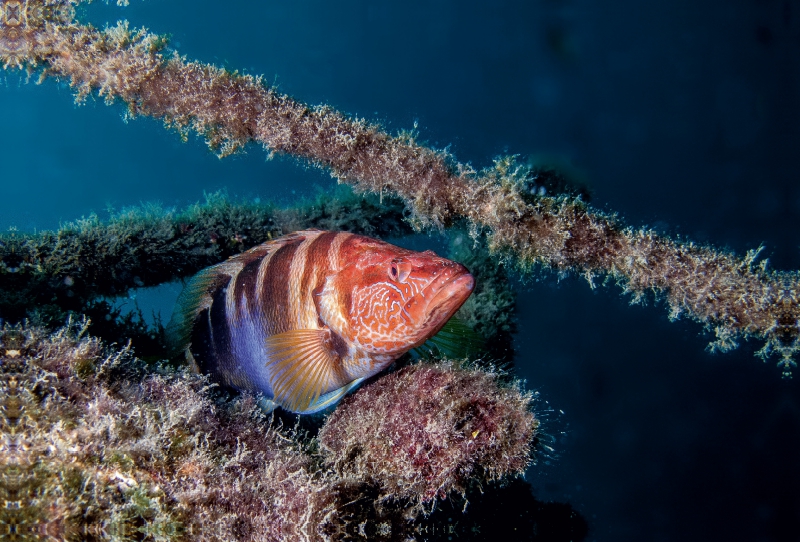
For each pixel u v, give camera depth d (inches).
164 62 18.5
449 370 18.1
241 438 17.1
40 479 15.9
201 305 19.2
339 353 18.6
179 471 16.4
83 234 19.7
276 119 18.7
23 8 18.2
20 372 16.4
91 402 16.5
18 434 16.1
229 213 21.0
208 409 17.2
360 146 18.8
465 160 19.0
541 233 18.8
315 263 18.7
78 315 19.4
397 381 18.1
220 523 16.3
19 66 18.6
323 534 16.6
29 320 18.0
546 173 20.8
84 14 18.5
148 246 20.1
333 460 17.4
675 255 18.5
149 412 16.7
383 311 18.3
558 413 18.3
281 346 18.5
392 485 17.3
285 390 18.6
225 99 18.6
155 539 16.0
